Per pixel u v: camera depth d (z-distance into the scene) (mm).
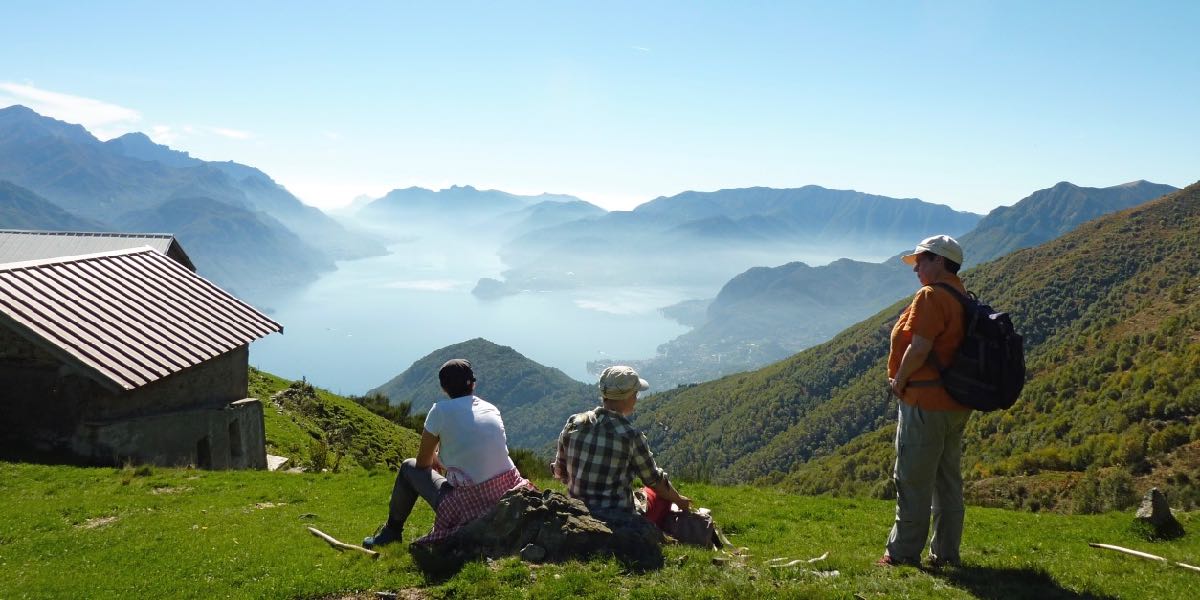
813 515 14547
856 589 6883
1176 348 117188
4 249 46969
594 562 7297
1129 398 101438
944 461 7848
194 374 22422
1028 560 9359
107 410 19375
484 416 8148
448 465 8133
